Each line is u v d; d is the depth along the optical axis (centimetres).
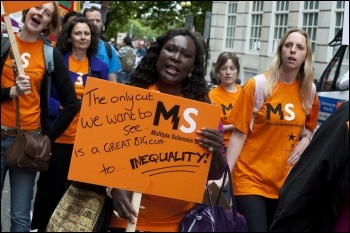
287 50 406
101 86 300
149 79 338
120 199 303
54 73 436
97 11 685
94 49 557
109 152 301
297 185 243
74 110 446
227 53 594
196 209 310
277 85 409
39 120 432
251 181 404
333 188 237
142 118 304
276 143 408
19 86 398
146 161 304
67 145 500
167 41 331
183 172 307
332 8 1827
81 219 315
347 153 234
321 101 888
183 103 306
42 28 423
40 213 511
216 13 2730
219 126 334
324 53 1859
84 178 298
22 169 411
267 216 410
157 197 317
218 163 319
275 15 2222
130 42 1675
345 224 234
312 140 248
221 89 594
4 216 596
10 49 419
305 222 245
